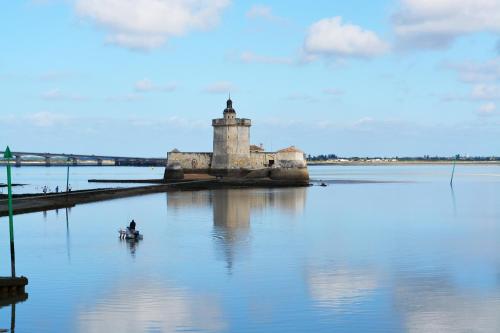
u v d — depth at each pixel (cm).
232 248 4619
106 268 3875
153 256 4291
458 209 7988
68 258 4231
